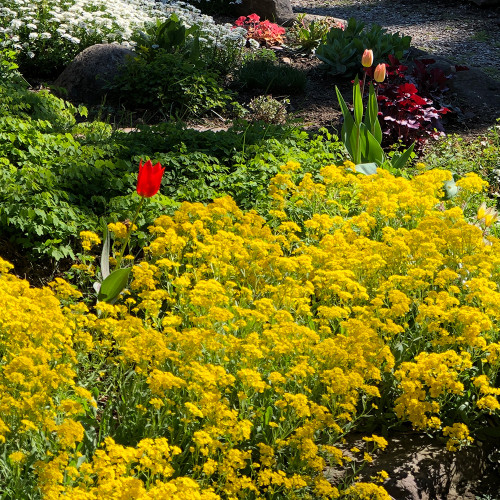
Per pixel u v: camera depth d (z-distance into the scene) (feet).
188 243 14.92
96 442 10.12
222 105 31.35
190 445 10.15
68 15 34.27
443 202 18.45
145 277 12.89
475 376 12.14
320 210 17.44
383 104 27.27
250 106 30.50
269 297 13.91
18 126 19.72
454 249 14.64
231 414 9.41
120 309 12.36
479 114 32.40
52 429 8.66
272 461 9.44
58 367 9.89
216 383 10.19
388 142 27.25
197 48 32.58
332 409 10.64
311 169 20.26
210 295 12.00
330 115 31.37
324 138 28.43
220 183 19.04
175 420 10.45
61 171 17.78
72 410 9.00
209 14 47.50
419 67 31.50
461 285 14.34
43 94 25.39
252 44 38.70
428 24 50.03
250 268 13.79
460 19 50.72
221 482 9.44
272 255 13.71
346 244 14.39
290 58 38.58
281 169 18.61
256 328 12.10
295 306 13.00
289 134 23.56
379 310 12.39
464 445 10.92
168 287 13.44
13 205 15.66
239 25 41.14
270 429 10.61
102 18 34.65
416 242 14.30
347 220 16.40
